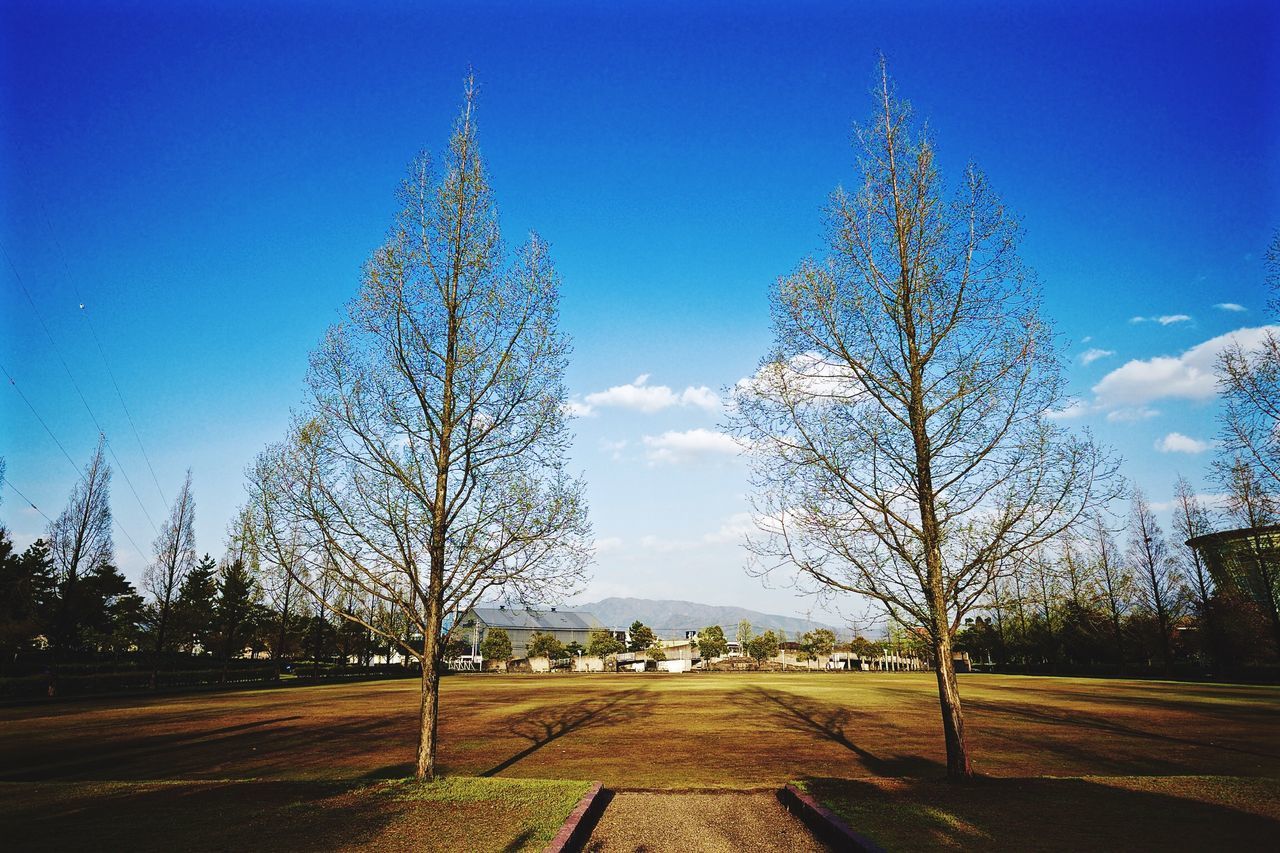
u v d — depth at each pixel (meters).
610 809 10.17
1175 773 12.84
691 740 17.91
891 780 10.84
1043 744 16.59
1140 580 48.72
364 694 38.12
